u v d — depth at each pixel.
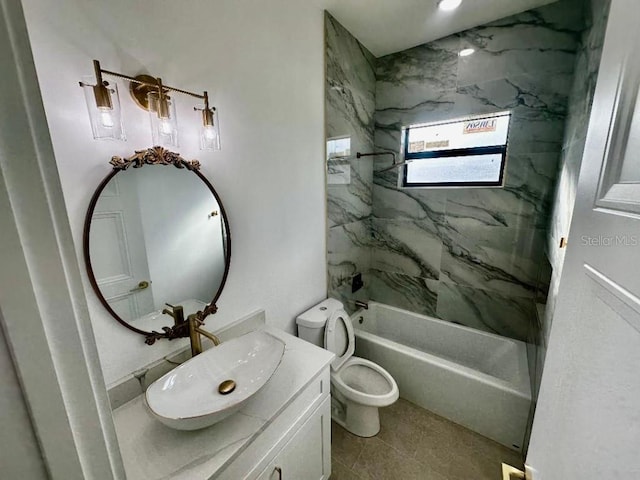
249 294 1.47
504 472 0.68
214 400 0.96
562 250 1.25
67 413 0.32
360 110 2.23
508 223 2.02
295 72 1.57
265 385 0.97
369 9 1.70
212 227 1.23
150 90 0.95
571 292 0.58
